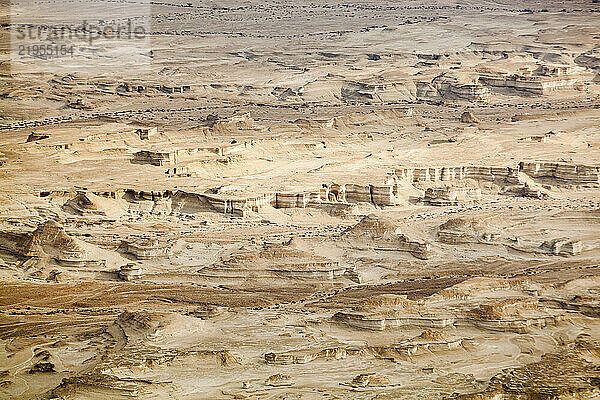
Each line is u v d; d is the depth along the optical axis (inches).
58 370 5280.5
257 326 5821.9
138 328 5649.6
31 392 5036.9
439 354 5487.2
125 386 4948.3
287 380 5098.4
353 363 5359.3
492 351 5575.8
